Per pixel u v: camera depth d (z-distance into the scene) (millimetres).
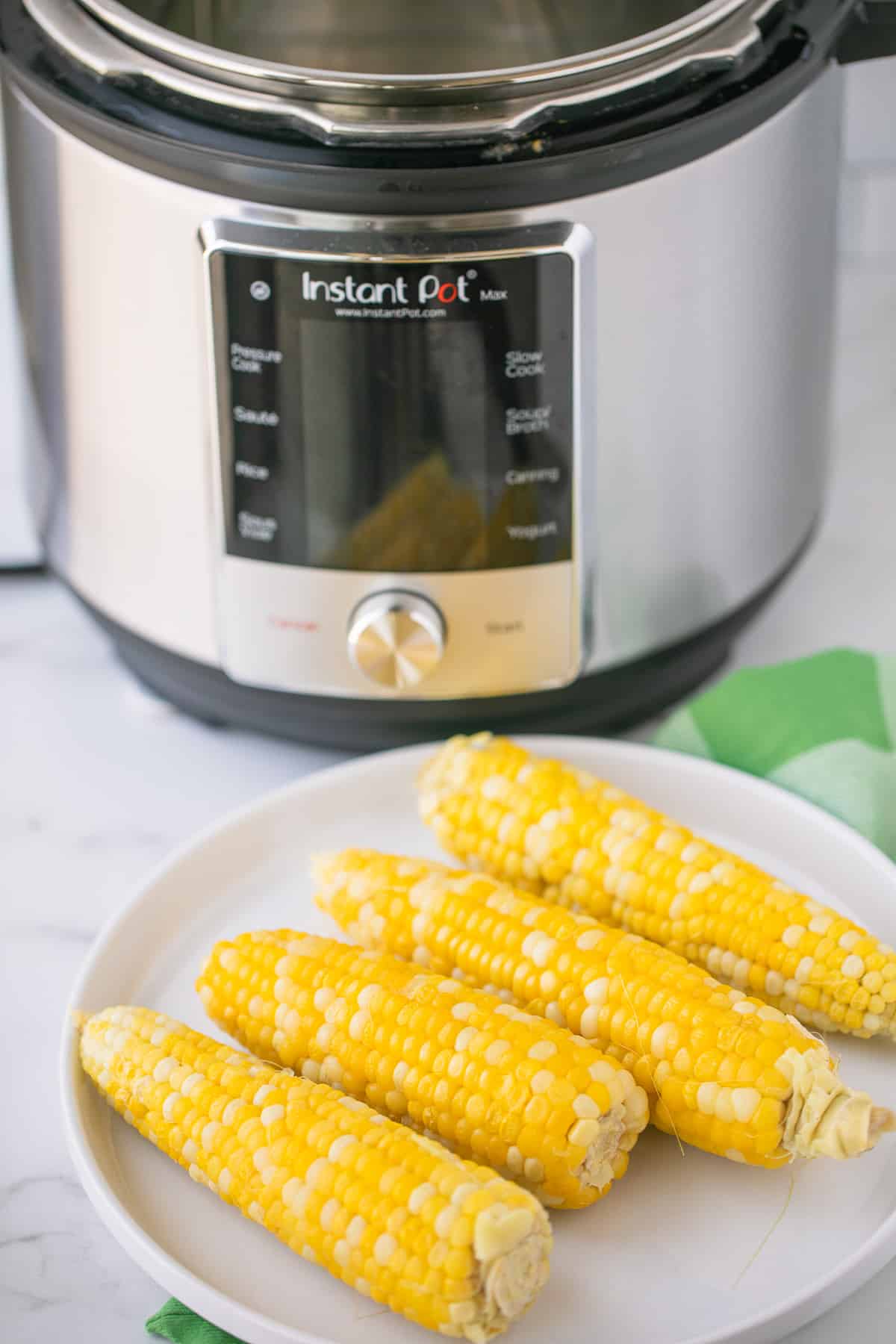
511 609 802
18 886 845
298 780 895
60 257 786
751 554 871
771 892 688
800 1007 679
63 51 754
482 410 747
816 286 849
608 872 718
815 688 860
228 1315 590
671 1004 631
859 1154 633
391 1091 632
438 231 706
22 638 1027
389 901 707
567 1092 597
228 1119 618
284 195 697
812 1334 629
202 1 850
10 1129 719
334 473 764
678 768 839
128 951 762
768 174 765
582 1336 601
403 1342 595
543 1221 561
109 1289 656
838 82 830
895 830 811
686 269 752
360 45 892
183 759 931
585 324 739
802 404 870
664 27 751
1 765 924
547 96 701
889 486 1110
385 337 728
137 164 722
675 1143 669
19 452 1071
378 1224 566
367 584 793
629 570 820
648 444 789
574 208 712
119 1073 649
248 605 815
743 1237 634
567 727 880
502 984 673
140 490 818
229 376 755
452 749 783
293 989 660
